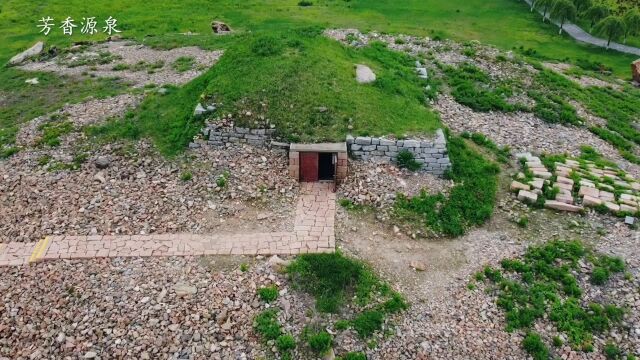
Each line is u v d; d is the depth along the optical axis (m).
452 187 22.92
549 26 52.88
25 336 16.97
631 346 17.06
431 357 16.62
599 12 51.22
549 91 33.44
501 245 20.70
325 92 25.28
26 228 21.03
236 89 25.41
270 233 20.50
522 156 26.11
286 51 27.98
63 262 19.36
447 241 20.86
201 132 24.23
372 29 47.16
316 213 21.48
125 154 24.53
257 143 23.83
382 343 16.86
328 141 23.25
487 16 55.25
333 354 16.33
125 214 21.42
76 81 35.56
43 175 23.73
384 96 26.55
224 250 19.70
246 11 54.88
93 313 17.39
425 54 36.12
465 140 26.70
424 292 18.69
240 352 16.38
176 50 40.34
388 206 21.73
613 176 25.20
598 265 19.61
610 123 31.66
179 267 19.00
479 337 17.30
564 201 22.72
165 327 16.91
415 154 23.23
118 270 18.92
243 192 22.14
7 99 33.53
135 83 34.28
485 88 32.56
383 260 19.69
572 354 16.86
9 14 53.50
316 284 18.25
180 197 22.05
